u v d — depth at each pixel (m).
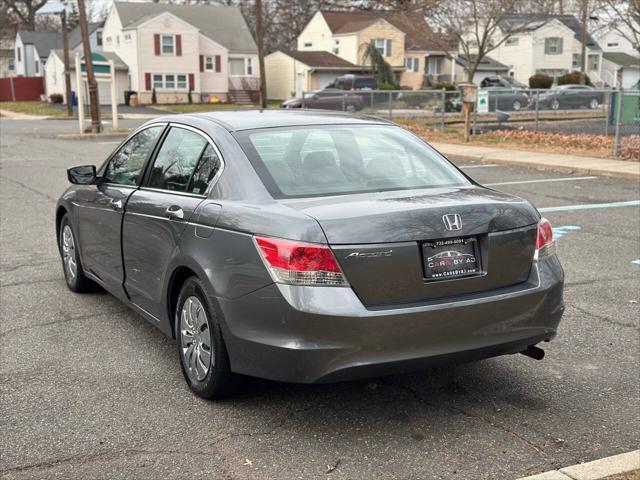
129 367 4.77
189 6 59.00
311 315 3.48
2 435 3.81
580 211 10.39
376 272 3.58
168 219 4.43
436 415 4.05
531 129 23.98
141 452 3.63
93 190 5.71
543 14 34.81
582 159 16.36
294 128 4.57
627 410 4.11
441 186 4.32
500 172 15.17
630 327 5.52
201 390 4.18
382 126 4.91
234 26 59.38
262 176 4.07
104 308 6.07
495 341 3.84
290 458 3.57
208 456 3.59
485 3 32.19
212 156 4.39
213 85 56.47
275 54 59.31
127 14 55.00
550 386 4.45
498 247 3.87
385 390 4.39
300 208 3.73
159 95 53.66
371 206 3.73
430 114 27.36
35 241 8.69
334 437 3.79
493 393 4.35
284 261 3.56
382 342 3.54
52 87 59.25
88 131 26.86
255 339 3.67
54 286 6.75
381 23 59.22
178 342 4.43
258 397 4.28
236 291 3.76
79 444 3.71
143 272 4.83
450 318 3.67
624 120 18.47
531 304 3.92
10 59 83.62
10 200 11.74
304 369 3.54
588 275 7.00
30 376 4.61
